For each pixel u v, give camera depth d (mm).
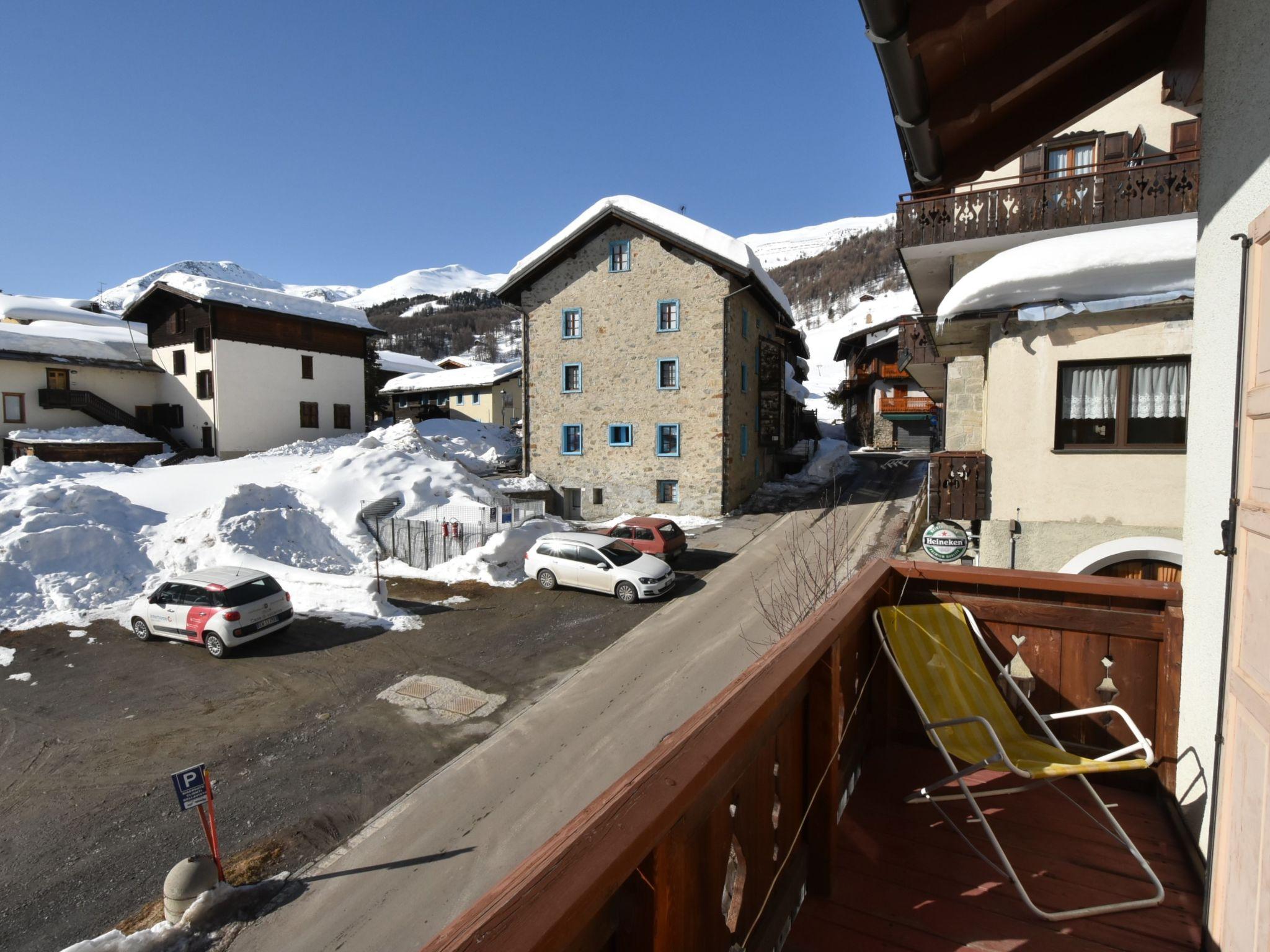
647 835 1106
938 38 2488
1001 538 8797
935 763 3590
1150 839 2951
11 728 10422
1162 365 7863
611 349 28094
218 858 7375
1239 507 2279
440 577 19406
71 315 43750
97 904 6777
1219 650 2562
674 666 12523
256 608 13617
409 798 8484
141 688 11844
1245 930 2039
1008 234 10820
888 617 3488
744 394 29109
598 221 27406
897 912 2484
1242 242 2303
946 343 10188
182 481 22969
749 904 1858
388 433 29031
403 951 6117
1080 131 12234
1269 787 1928
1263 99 2244
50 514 18188
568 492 29141
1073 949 2309
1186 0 3105
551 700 11242
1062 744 3533
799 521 25125
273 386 34938
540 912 891
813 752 2447
